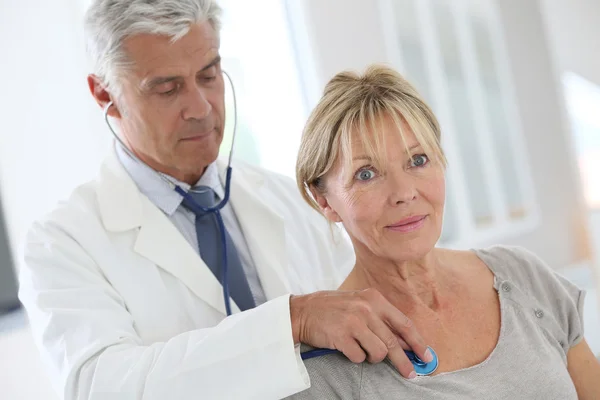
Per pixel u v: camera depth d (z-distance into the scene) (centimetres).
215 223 150
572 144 403
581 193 402
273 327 112
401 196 106
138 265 140
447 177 331
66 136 213
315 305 112
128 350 121
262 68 275
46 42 211
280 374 108
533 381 111
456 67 344
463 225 335
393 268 114
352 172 108
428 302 116
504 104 371
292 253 158
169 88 134
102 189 147
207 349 113
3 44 204
